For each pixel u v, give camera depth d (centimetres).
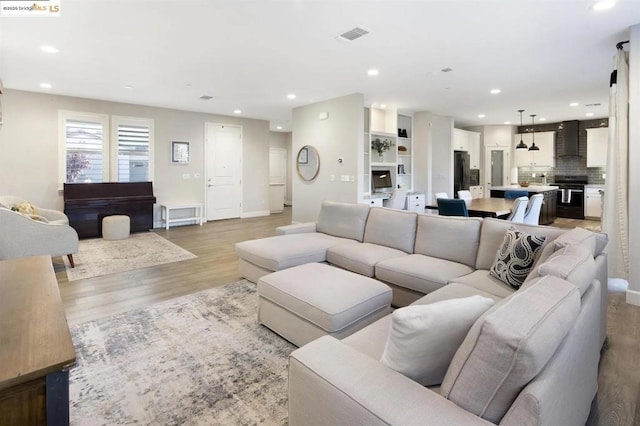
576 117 865
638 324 279
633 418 170
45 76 495
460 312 117
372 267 306
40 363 104
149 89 570
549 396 94
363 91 583
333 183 648
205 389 196
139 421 171
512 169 975
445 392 105
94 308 308
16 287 171
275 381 204
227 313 298
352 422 102
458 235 304
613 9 293
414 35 348
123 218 614
